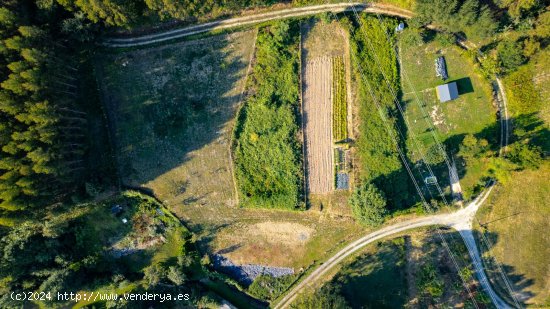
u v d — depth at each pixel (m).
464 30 59.62
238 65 61.91
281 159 61.56
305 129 62.25
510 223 62.12
